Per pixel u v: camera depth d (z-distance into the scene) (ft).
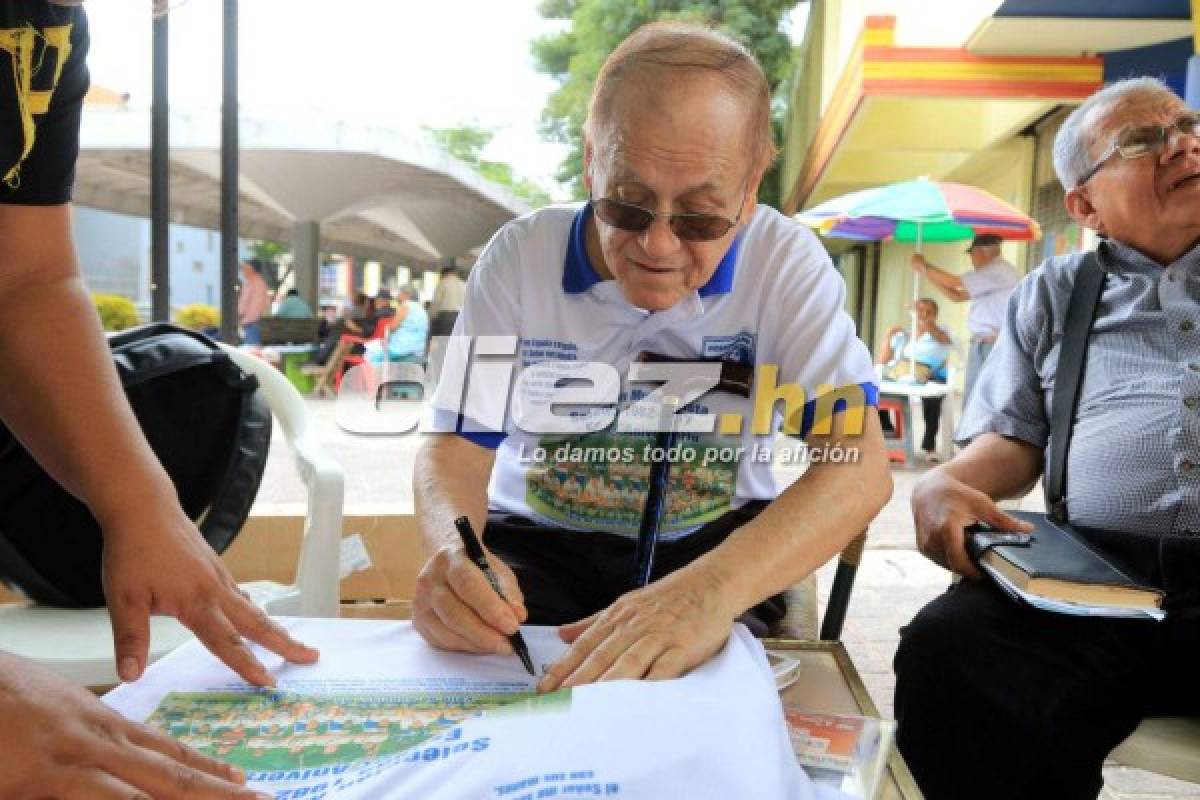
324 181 35.09
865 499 4.24
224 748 2.96
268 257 85.76
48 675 2.58
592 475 5.07
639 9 69.05
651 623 3.43
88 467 3.99
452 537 4.12
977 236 22.15
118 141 29.01
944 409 24.71
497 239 5.13
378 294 42.45
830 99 40.45
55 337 4.17
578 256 4.76
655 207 3.93
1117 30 24.29
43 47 3.80
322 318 40.22
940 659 5.62
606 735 2.66
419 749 2.70
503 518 5.28
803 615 5.28
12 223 4.19
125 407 4.21
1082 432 6.48
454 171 35.06
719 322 4.89
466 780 2.51
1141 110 6.36
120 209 39.24
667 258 4.02
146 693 3.34
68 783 2.36
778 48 68.54
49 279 4.27
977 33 25.18
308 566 6.19
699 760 2.55
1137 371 6.32
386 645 3.79
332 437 23.38
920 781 5.63
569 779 2.49
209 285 114.83
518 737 2.67
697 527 5.04
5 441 5.38
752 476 5.18
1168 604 5.63
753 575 3.74
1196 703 5.45
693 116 3.78
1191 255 6.28
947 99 28.37
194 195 39.70
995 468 6.79
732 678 3.12
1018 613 5.65
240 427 5.91
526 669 3.54
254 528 8.40
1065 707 5.32
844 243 71.05
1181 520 6.04
